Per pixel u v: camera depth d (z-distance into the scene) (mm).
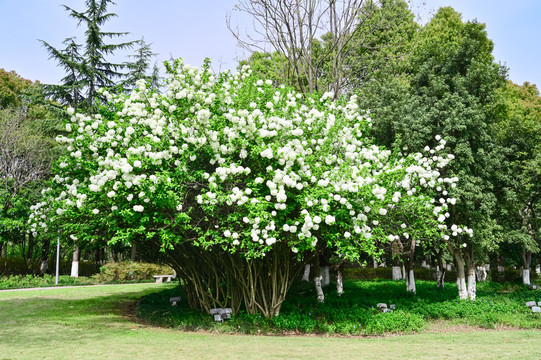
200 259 10367
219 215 8008
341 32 13922
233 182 7867
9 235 18859
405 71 16484
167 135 7965
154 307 11031
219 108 8445
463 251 13695
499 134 14289
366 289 16047
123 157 8117
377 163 8844
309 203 7148
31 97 23906
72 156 8508
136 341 6949
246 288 9430
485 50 15922
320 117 8625
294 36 14008
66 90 23406
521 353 6062
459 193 11812
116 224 8375
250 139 7855
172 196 7191
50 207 9797
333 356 5848
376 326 8648
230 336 7840
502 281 23953
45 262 21391
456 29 18312
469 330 9297
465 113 12188
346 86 15516
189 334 7965
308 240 7273
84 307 11758
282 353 6066
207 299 10000
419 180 10062
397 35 16609
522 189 14438
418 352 6195
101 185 7621
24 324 8805
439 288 16547
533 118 16219
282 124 7949
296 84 15312
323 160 8438
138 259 23734
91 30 24391
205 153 8023
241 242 8000
